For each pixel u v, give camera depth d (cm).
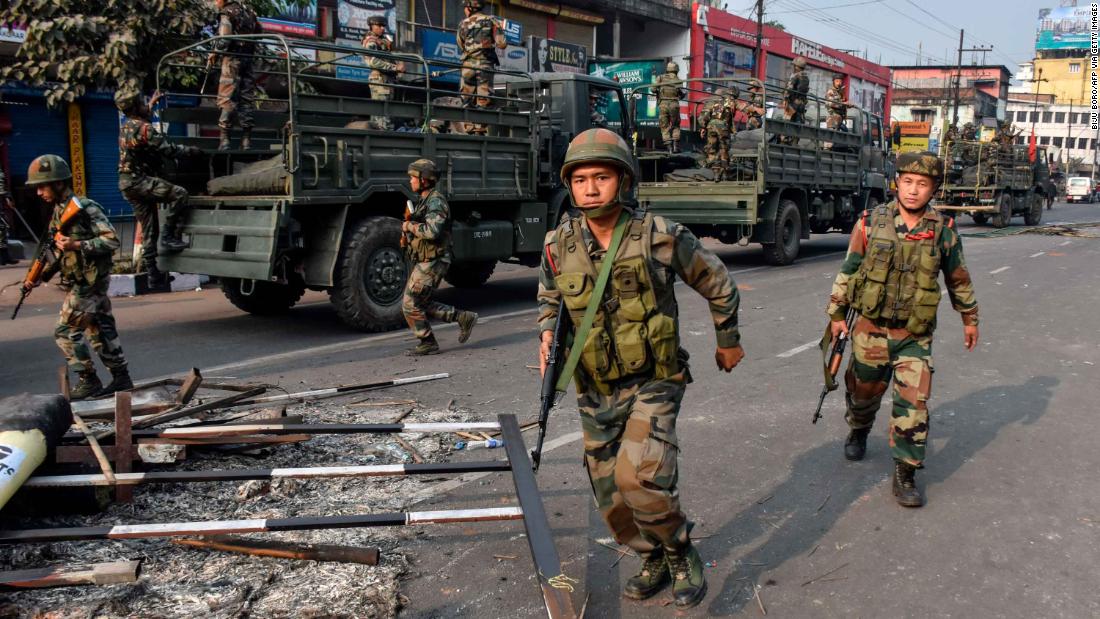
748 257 1553
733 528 374
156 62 1054
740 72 3156
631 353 270
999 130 2362
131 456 364
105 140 1741
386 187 812
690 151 1462
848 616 302
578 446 474
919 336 397
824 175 1512
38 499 348
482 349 740
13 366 684
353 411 527
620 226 269
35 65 1030
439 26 1939
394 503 388
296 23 1614
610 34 2816
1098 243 1811
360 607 297
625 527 297
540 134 999
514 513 301
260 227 749
